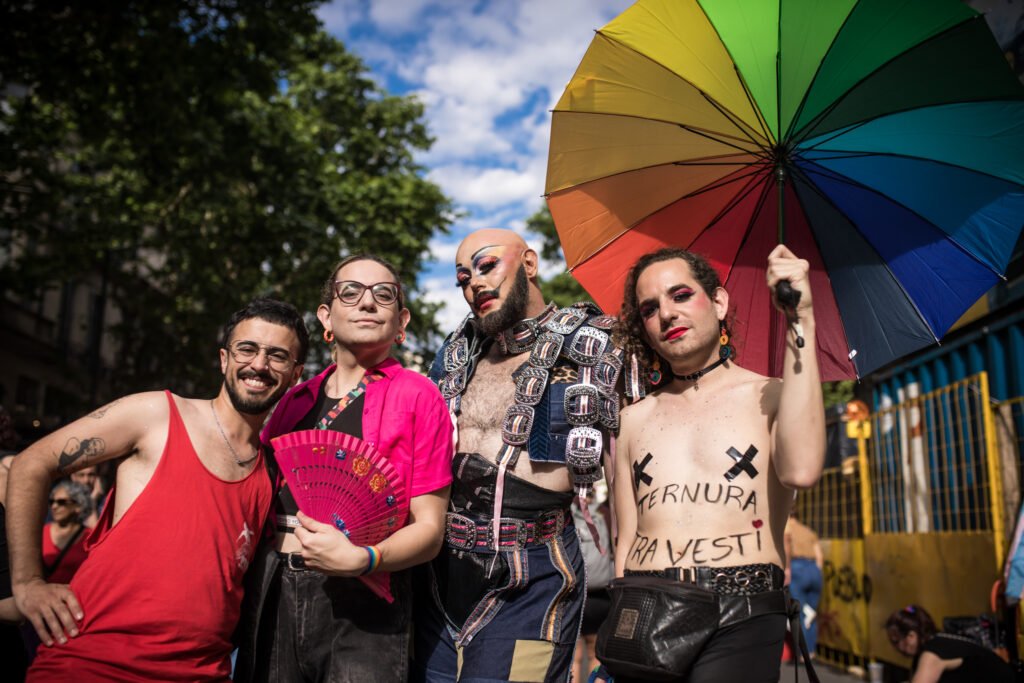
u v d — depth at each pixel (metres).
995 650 4.99
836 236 3.48
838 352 3.52
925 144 3.15
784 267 2.51
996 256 3.16
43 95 12.05
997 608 5.07
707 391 2.85
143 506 2.67
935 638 4.46
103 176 19.03
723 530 2.60
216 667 2.68
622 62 3.41
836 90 3.15
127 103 12.45
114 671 2.50
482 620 3.28
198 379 20.14
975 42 2.92
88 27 11.38
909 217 3.30
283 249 17.19
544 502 3.40
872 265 3.43
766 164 3.41
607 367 3.33
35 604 2.55
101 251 18.25
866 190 3.33
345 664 2.85
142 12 11.42
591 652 5.64
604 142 3.55
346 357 3.21
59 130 14.12
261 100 14.41
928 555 6.93
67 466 2.70
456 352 3.78
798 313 2.51
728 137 3.38
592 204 3.65
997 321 6.46
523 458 3.41
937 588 6.75
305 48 14.34
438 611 3.40
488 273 3.60
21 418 20.80
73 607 2.56
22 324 21.72
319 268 18.17
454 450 3.56
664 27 3.30
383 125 24.16
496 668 3.22
